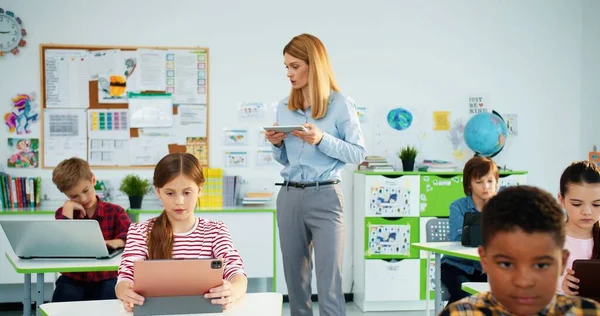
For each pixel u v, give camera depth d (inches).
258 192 179.2
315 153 104.5
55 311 70.3
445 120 190.4
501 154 193.8
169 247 80.9
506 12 192.4
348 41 187.2
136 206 168.4
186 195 79.7
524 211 39.1
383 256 172.9
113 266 96.9
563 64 194.9
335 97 107.2
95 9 179.0
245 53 184.1
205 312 67.3
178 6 181.6
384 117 188.4
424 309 176.2
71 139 178.9
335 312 103.6
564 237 39.8
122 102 180.1
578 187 80.4
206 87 182.9
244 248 167.2
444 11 190.2
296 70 105.0
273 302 73.0
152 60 180.5
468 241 111.0
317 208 103.6
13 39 175.9
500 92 192.7
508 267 40.0
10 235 99.6
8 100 176.9
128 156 180.2
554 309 41.8
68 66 178.2
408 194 172.9
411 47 189.3
